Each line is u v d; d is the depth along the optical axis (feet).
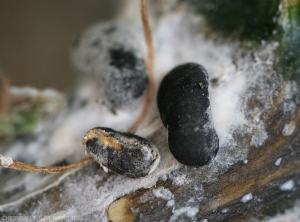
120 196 0.20
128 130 0.22
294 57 0.21
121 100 0.22
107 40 0.23
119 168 0.19
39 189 0.21
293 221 0.20
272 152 0.20
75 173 0.21
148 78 0.22
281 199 0.20
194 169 0.20
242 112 0.20
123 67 0.22
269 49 0.21
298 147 0.20
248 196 0.20
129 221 0.20
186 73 0.20
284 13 0.21
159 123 0.21
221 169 0.20
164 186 0.20
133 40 0.23
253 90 0.21
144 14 0.22
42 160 0.23
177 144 0.19
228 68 0.21
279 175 0.20
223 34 0.23
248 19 0.22
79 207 0.20
